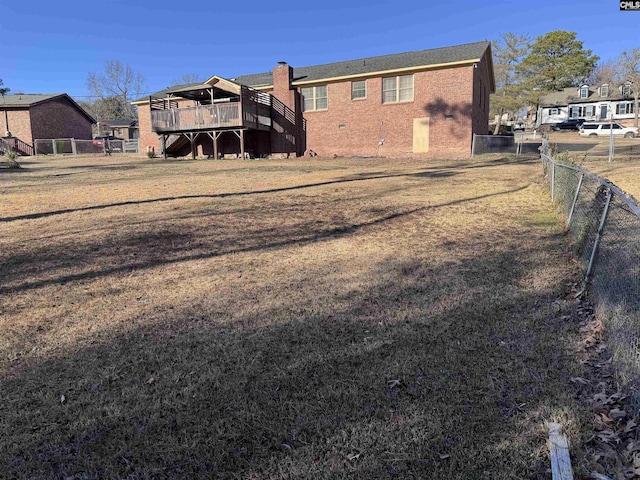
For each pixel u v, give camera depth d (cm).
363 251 546
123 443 217
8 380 275
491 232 625
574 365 277
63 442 219
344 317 358
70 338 329
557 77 4612
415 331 330
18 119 3250
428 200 882
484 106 2309
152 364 291
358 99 2166
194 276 464
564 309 364
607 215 380
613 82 4875
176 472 198
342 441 215
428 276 451
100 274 471
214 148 2222
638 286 271
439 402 244
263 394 255
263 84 2441
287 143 2330
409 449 209
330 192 1000
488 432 219
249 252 548
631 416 225
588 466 195
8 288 431
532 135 3441
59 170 1672
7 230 657
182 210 798
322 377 271
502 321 344
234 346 313
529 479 190
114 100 6406
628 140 2916
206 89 2200
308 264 499
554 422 223
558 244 554
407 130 2077
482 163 1681
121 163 2033
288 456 206
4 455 209
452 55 2011
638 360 240
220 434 222
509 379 264
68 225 685
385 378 268
